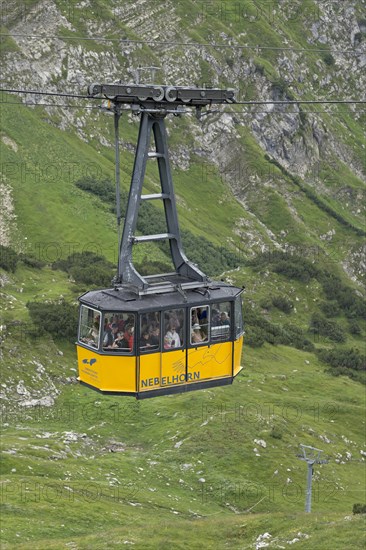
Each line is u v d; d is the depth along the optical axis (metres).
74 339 146.88
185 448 122.38
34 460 106.06
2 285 166.88
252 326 198.38
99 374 49.19
